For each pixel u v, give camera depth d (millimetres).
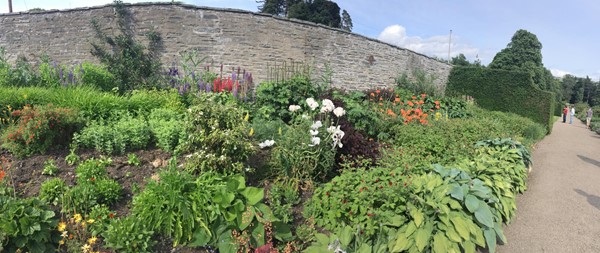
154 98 6914
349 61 12383
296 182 4305
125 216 3344
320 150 4555
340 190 3838
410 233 3279
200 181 3465
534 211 5117
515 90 15766
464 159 5371
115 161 4328
